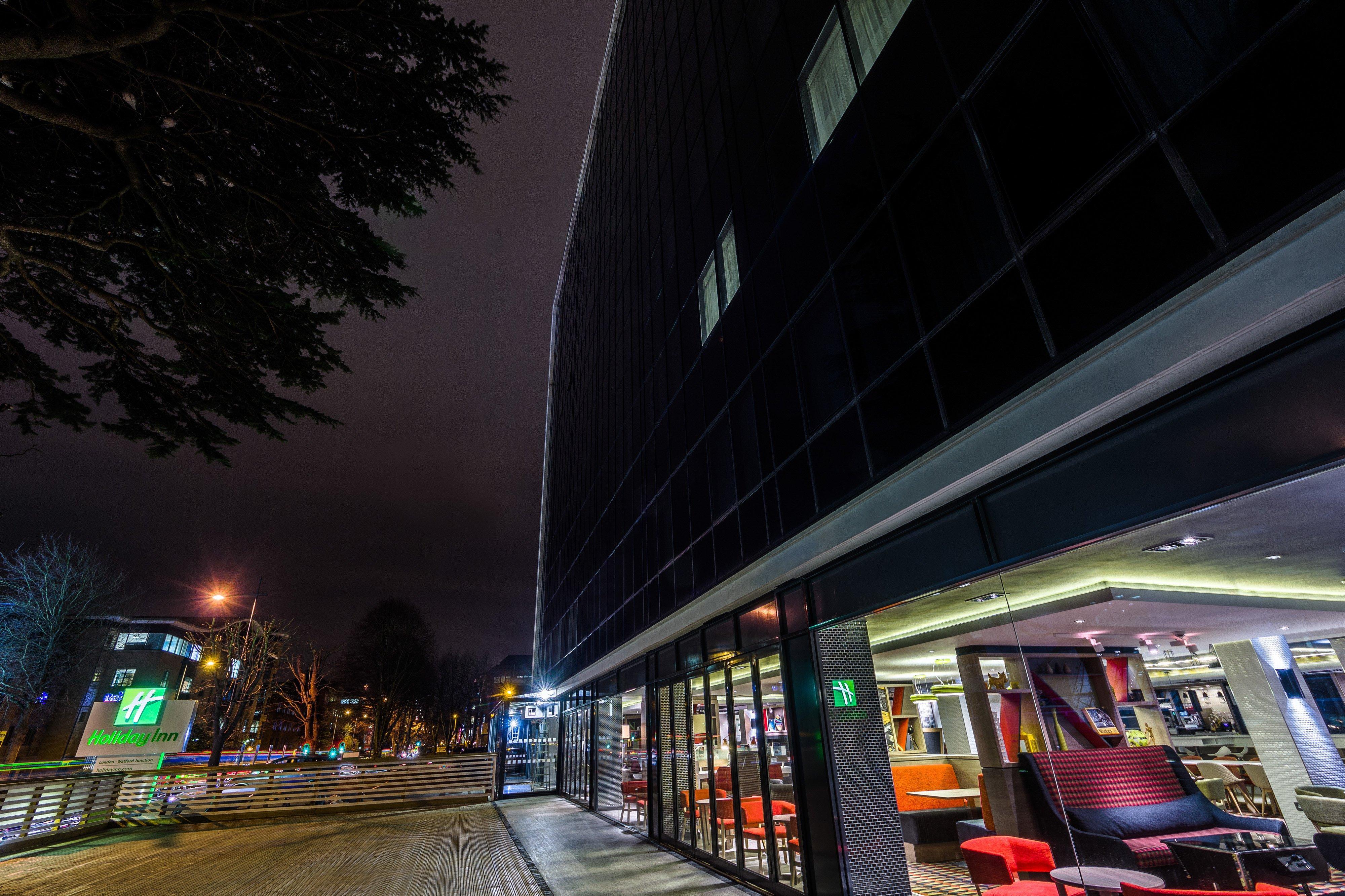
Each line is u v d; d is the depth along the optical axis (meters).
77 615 32.97
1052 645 9.88
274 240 7.93
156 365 8.56
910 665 11.91
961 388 5.31
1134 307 3.87
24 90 6.57
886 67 6.86
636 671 14.95
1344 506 4.16
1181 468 3.52
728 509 10.18
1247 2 3.49
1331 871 5.78
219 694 30.27
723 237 11.70
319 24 6.59
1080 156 4.44
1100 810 7.73
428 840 12.60
